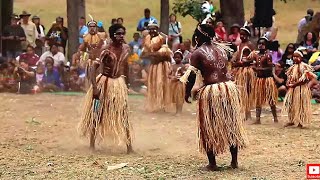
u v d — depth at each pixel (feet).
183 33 168.55
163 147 53.98
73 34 105.50
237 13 104.12
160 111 77.82
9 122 67.05
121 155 50.08
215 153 42.86
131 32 167.43
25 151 51.44
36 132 61.11
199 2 129.29
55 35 107.76
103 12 188.85
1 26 111.65
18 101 85.10
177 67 76.95
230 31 94.07
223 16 104.53
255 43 92.12
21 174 42.86
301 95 66.59
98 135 50.93
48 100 86.63
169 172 43.37
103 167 45.19
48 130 62.28
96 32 82.94
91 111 50.67
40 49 104.94
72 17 105.50
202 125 43.04
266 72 69.21
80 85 98.63
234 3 103.65
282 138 58.95
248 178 41.37
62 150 52.13
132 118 72.18
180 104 76.23
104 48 50.49
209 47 43.55
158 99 77.25
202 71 43.34
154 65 77.82
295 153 50.88
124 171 43.68
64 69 99.71
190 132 62.03
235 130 42.83
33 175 42.57
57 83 98.94
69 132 61.16
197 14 127.13
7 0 115.55
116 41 50.75
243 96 69.56
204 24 43.73
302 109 66.44
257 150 52.19
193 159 48.32
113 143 53.21
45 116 71.82
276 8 196.24
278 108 80.84
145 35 82.23
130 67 98.27
